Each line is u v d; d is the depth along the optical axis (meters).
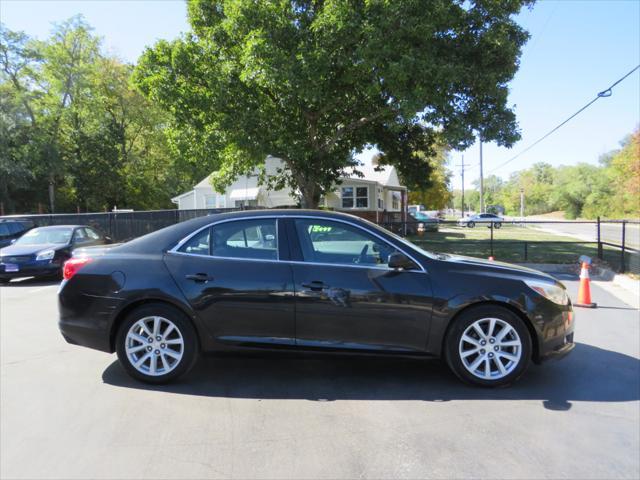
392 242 4.27
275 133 15.94
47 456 3.00
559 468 2.82
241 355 4.23
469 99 14.74
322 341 4.13
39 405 3.79
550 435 3.24
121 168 44.50
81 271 4.35
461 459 2.93
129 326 4.23
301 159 16.47
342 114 17.41
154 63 15.77
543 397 3.91
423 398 3.91
